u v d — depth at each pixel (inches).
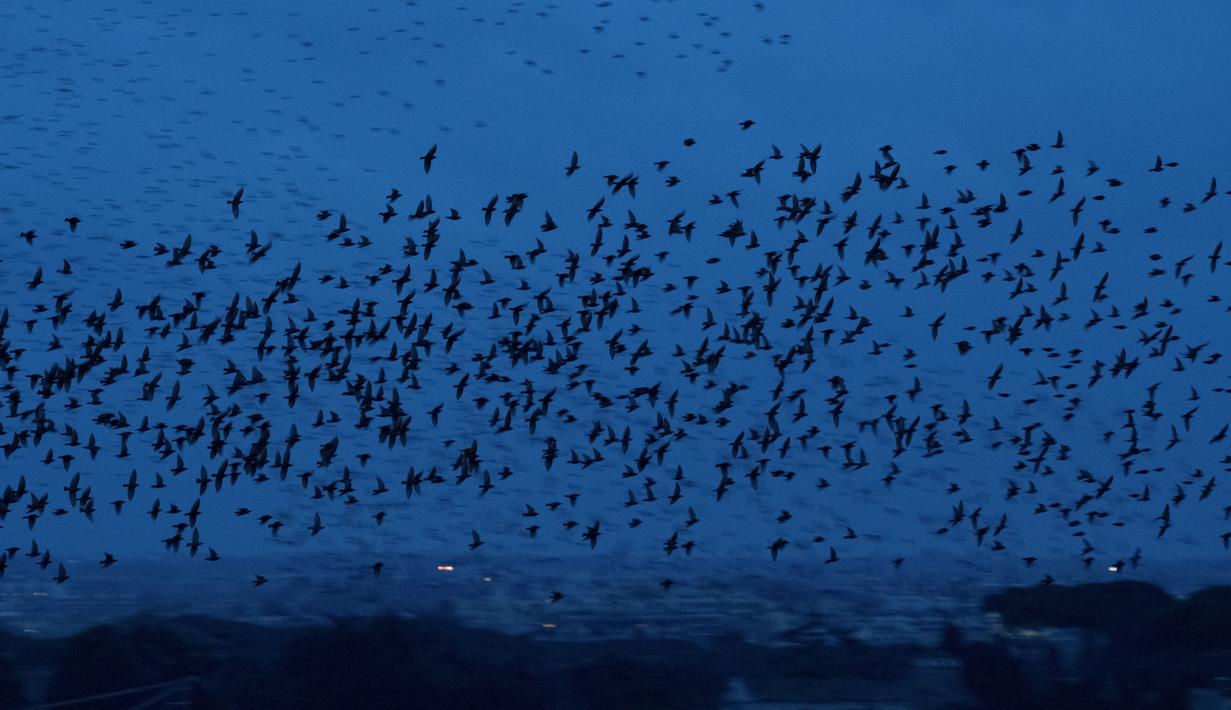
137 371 1979.6
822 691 1654.8
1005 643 1766.7
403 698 1568.7
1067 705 1654.8
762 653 1790.1
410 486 2033.7
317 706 1573.6
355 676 1587.1
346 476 2014.0
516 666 1670.8
